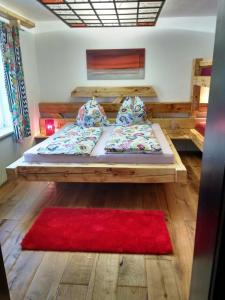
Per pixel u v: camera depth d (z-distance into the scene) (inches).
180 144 163.9
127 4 94.6
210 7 122.6
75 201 104.7
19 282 64.3
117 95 159.5
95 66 157.6
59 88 163.9
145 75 157.8
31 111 153.9
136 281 64.0
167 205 100.2
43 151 101.6
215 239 32.2
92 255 73.3
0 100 128.3
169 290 61.2
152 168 94.1
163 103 158.9
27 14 131.7
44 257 72.9
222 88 31.1
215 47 34.4
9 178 98.5
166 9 126.0
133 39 152.0
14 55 124.6
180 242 77.9
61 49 156.6
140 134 120.6
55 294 60.8
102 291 61.4
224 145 30.0
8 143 126.3
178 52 152.5
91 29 151.8
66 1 89.0
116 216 92.0
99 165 97.4
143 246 75.7
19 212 97.0
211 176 34.7
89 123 147.8
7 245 78.0
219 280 32.5
